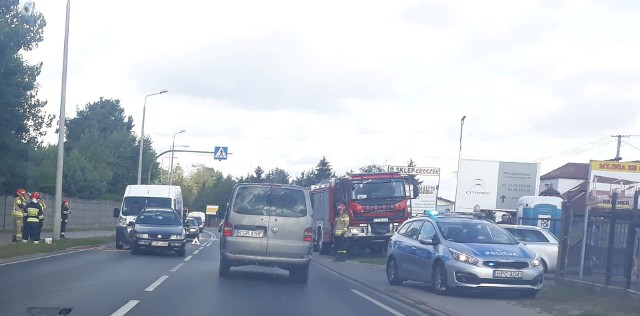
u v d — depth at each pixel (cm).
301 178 11000
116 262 2255
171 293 1467
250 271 2164
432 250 1748
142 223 2858
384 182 3350
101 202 6297
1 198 4147
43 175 5416
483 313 1401
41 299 1298
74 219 5406
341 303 1486
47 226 4844
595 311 1378
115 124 11112
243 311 1264
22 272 1800
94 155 8162
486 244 1703
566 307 1480
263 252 1831
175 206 3412
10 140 4025
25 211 2869
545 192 3838
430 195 4469
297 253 1836
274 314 1252
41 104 4519
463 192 4619
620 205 1853
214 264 2366
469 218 1869
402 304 1546
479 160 4634
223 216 1980
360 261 3050
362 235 3294
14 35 3984
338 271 2473
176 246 2756
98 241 3419
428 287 1927
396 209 3316
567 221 1900
